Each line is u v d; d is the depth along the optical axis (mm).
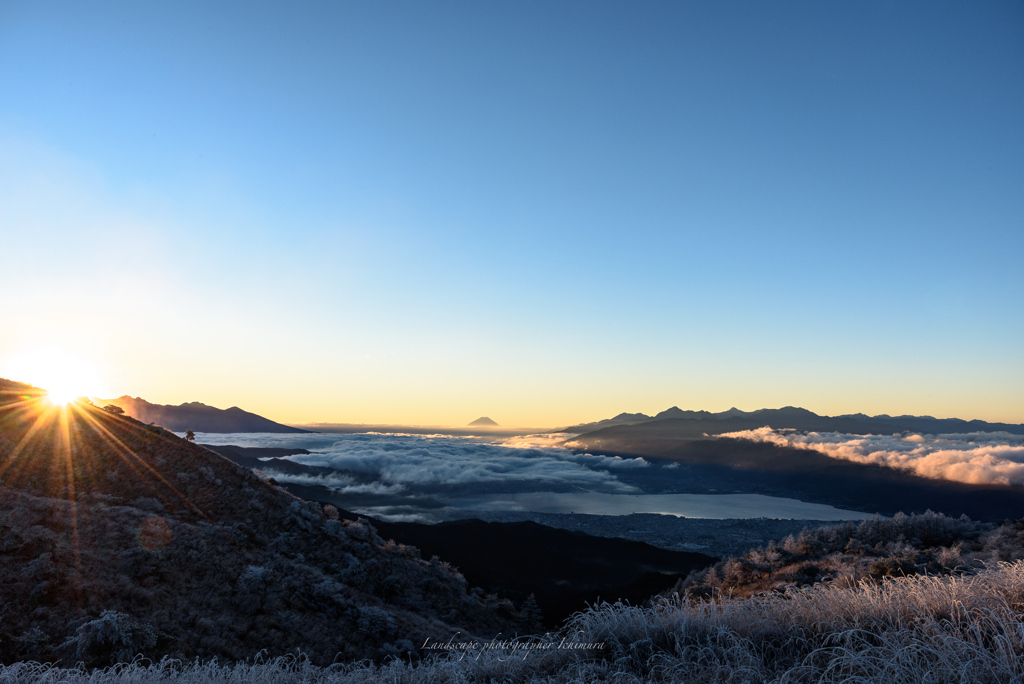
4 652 17672
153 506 35281
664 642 6289
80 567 23781
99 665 17406
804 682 4906
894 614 5898
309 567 36062
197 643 21391
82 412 46219
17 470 33688
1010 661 4605
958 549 30234
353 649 25812
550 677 5637
